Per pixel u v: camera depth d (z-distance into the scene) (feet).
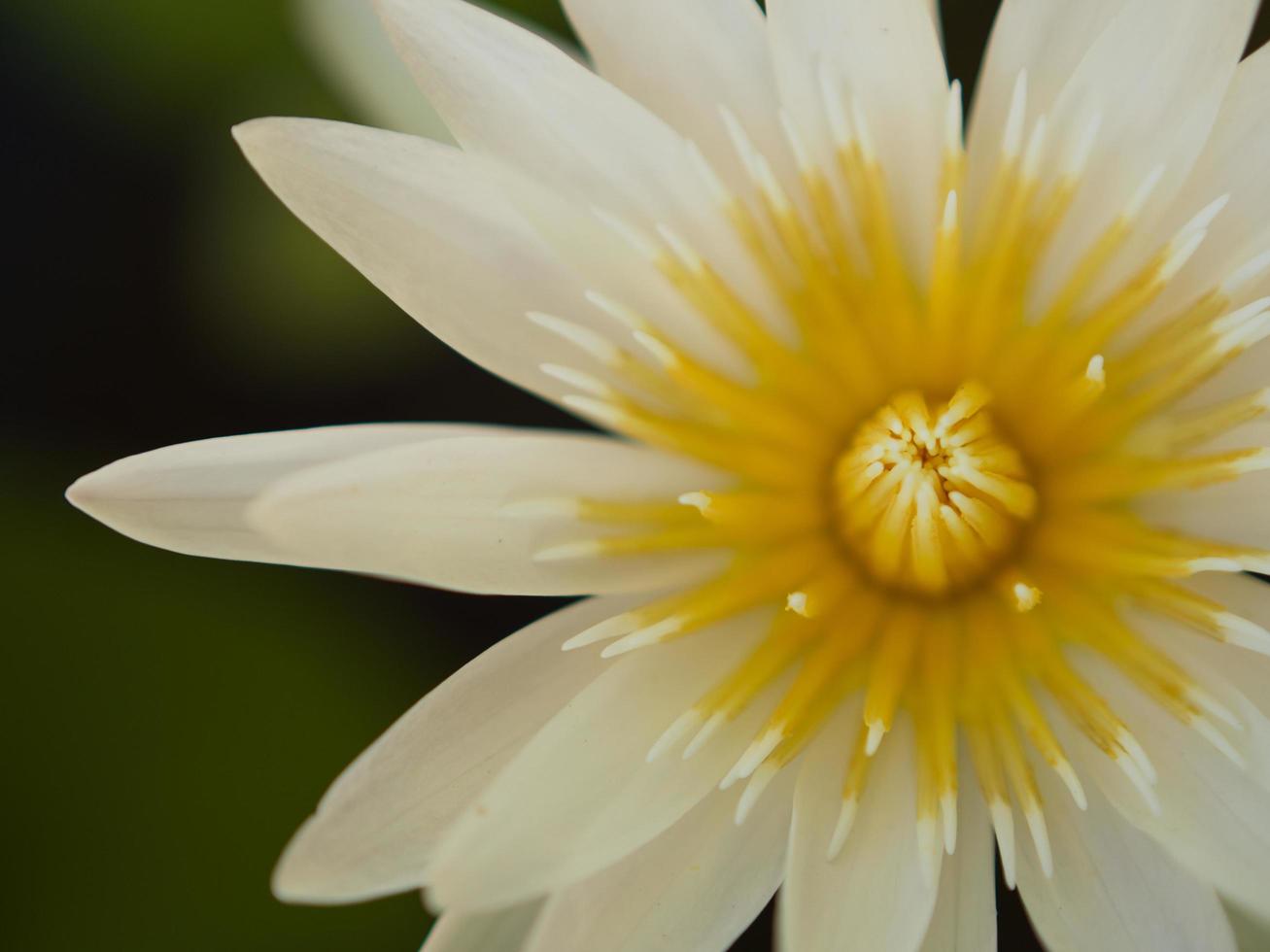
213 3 1.09
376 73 1.08
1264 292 1.03
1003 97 1.04
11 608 1.07
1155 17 1.02
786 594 1.05
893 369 1.06
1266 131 1.03
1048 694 1.04
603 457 1.03
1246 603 1.03
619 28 1.05
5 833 1.06
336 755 1.08
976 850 1.02
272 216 1.10
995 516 1.04
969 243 1.05
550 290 1.04
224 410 1.11
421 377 1.11
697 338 1.05
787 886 1.00
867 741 1.03
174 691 1.07
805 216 1.05
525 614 1.10
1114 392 1.05
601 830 1.00
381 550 1.00
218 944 1.06
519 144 1.02
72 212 1.10
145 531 1.01
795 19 1.03
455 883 0.98
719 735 1.03
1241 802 1.01
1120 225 1.03
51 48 1.09
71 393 1.10
